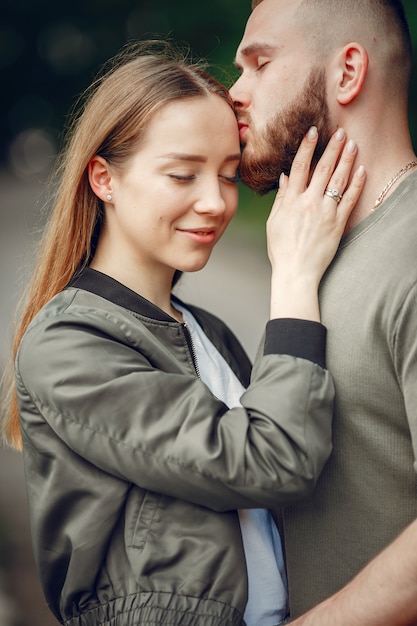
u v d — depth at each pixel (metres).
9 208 19.66
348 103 2.20
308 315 2.05
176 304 2.46
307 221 2.14
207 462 1.90
